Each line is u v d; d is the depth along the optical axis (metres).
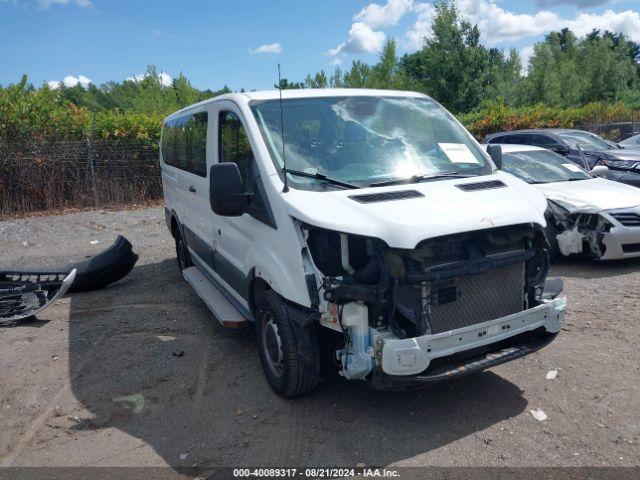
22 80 14.36
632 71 50.12
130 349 5.43
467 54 31.00
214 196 4.09
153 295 7.26
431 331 3.60
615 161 11.98
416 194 3.92
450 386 4.42
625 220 7.22
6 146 13.56
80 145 14.41
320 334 4.11
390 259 3.46
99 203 14.66
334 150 4.36
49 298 6.84
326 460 3.55
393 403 4.20
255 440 3.82
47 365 5.11
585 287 6.73
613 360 4.73
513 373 4.58
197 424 4.06
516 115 22.97
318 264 3.84
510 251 3.86
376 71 36.66
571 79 39.56
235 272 5.01
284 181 4.00
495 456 3.50
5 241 10.93
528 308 4.07
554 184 8.30
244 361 5.08
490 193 4.03
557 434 3.71
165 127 8.32
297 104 4.70
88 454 3.75
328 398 4.31
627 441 3.60
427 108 5.11
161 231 11.60
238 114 4.75
